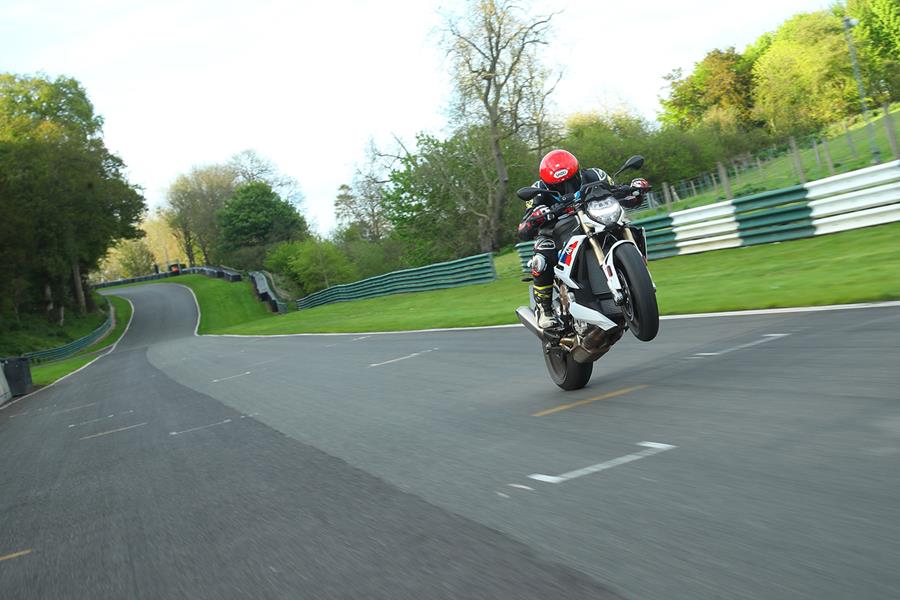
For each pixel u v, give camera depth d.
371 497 4.39
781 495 3.11
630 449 4.28
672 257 19.42
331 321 31.53
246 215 94.00
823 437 3.75
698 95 93.00
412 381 9.05
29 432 11.68
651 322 5.05
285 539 3.89
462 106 40.56
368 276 64.12
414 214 45.12
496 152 41.53
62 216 59.56
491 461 4.68
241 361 18.64
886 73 66.25
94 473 6.92
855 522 2.71
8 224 53.09
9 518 5.70
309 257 62.25
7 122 64.44
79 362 39.06
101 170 64.75
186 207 102.69
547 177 5.78
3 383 21.19
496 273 29.78
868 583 2.26
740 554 2.63
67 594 3.70
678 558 2.71
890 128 14.68
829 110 68.81
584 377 6.30
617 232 5.43
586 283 5.61
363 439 6.20
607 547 2.95
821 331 6.62
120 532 4.69
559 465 4.26
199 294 81.69
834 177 14.91
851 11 68.19
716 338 7.43
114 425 10.39
